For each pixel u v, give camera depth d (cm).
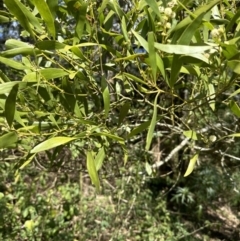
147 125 43
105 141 46
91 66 48
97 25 46
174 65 37
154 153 129
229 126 100
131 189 147
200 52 34
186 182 166
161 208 157
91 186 165
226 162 149
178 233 149
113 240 135
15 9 36
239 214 184
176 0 41
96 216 145
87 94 48
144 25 44
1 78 43
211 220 178
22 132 46
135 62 47
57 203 150
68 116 46
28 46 42
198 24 34
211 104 50
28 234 130
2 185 145
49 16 36
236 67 33
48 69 41
